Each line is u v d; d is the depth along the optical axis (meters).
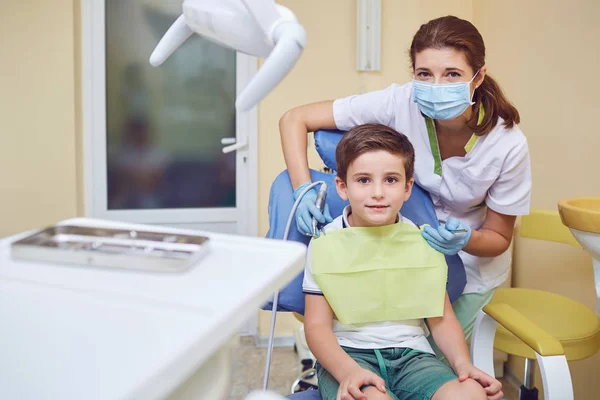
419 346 1.12
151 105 2.70
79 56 2.60
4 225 2.57
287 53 0.49
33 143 2.54
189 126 2.75
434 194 1.34
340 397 0.96
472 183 1.27
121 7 2.62
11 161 2.54
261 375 2.48
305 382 2.26
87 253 0.48
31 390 0.33
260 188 2.79
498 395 1.01
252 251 0.53
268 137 2.75
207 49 2.71
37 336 0.38
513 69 2.24
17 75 2.49
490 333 1.32
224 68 2.73
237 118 2.75
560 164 1.94
